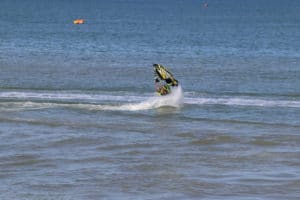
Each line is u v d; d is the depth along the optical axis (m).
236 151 64.06
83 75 117.31
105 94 95.88
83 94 95.56
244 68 129.88
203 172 57.09
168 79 86.94
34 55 152.38
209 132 71.75
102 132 71.50
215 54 163.00
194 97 93.38
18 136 69.38
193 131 72.06
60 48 173.00
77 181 54.53
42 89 99.44
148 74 119.75
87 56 152.88
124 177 55.59
